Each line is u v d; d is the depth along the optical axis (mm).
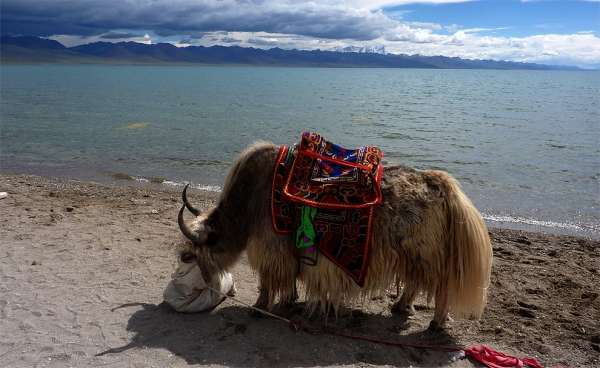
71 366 3426
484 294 3797
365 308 4504
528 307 4605
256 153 4160
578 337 4070
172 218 7152
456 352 3760
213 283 4277
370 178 3832
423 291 3957
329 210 3811
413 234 3736
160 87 52438
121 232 6379
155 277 4984
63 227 6492
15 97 34594
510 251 6180
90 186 9414
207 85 59312
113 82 64562
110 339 3787
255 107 28281
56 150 13883
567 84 82188
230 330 3980
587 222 7777
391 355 3705
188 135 16906
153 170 11367
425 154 13438
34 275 4910
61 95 37469
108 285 4754
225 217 4156
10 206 7531
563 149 14398
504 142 15672
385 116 23828
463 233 3719
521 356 3789
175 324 4047
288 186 3904
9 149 13945
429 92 50969
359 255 3775
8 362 3449
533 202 8867
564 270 5555
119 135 16812
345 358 3650
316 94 43500
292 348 3754
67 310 4215
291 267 4027
